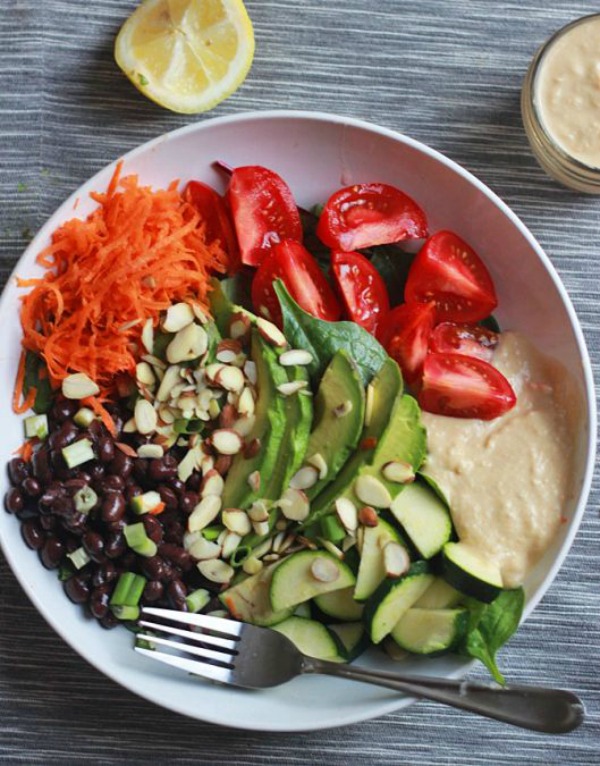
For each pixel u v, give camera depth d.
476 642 0.53
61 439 0.53
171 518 0.54
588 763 0.58
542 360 0.57
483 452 0.55
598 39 0.58
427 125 0.60
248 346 0.55
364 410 0.53
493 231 0.57
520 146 0.60
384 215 0.57
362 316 0.56
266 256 0.56
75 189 0.58
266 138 0.56
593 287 0.60
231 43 0.57
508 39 0.60
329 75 0.60
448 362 0.56
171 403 0.54
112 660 0.53
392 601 0.53
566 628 0.59
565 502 0.55
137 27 0.57
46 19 0.59
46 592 0.53
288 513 0.53
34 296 0.54
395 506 0.53
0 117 0.58
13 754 0.57
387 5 0.60
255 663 0.53
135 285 0.54
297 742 0.58
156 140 0.55
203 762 0.58
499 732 0.58
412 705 0.59
